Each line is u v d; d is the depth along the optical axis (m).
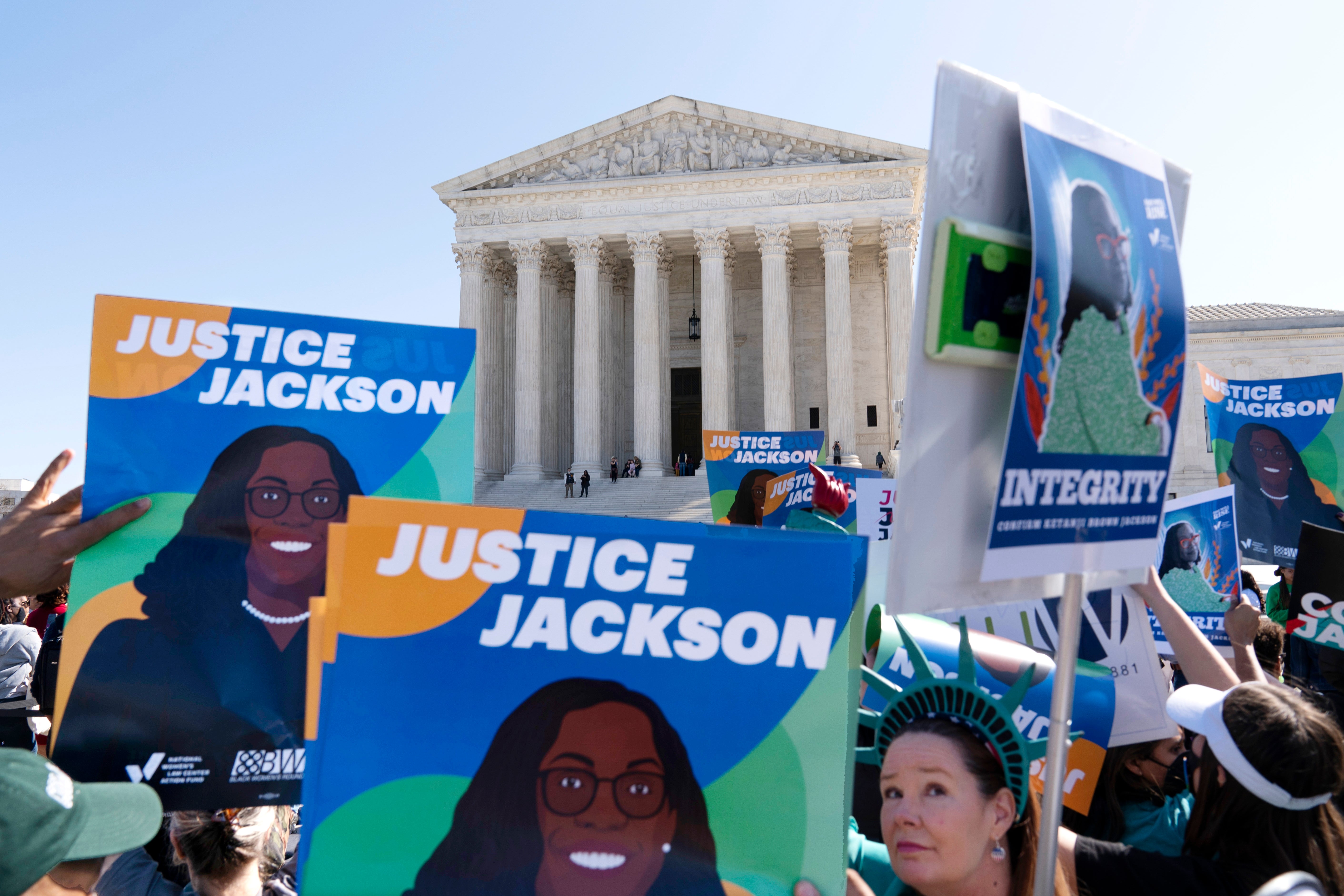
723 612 2.99
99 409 3.95
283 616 3.96
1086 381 2.71
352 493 4.14
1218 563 8.57
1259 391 10.17
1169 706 3.89
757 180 55.91
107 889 4.48
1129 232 2.86
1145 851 3.76
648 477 55.19
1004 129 2.69
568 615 2.97
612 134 57.97
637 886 2.83
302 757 3.88
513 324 63.31
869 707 4.38
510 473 58.59
